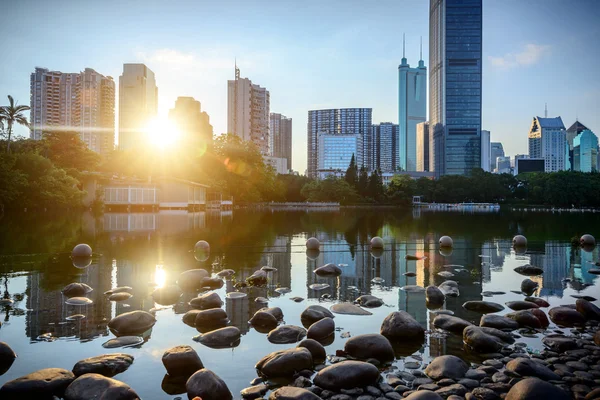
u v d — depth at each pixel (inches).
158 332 299.3
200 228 1136.2
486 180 4756.4
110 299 385.7
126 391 197.8
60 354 257.9
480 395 202.1
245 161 3009.4
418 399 182.1
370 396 201.8
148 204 2044.8
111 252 666.2
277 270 545.0
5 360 245.4
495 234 1074.1
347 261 625.0
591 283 477.4
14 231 964.0
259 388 209.6
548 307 372.8
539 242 886.4
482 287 454.0
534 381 194.5
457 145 6899.6
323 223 1459.2
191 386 205.3
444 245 801.6
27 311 345.4
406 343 280.5
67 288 404.8
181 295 406.3
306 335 291.6
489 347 263.9
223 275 496.1
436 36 7500.0
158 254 653.9
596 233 1106.7
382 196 4274.1
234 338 284.4
